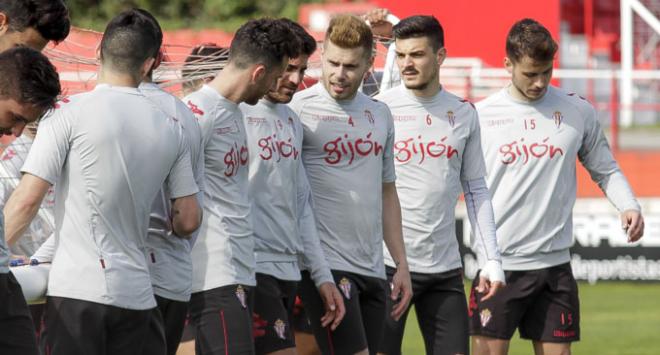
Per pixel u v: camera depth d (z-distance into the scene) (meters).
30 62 14.02
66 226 15.06
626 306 43.44
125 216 15.20
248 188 18.61
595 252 49.47
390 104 22.03
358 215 20.23
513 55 22.20
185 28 92.75
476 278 23.19
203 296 17.84
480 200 22.08
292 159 19.23
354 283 20.20
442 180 21.78
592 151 23.75
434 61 21.47
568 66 82.12
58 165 14.93
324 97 20.27
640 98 75.62
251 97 17.88
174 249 16.55
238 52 17.64
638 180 53.78
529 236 22.91
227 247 17.86
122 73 15.51
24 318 14.80
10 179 17.70
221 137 17.77
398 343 22.14
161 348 16.19
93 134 14.92
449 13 70.19
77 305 14.92
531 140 22.89
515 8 69.12
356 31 19.28
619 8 87.56
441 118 21.86
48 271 15.80
